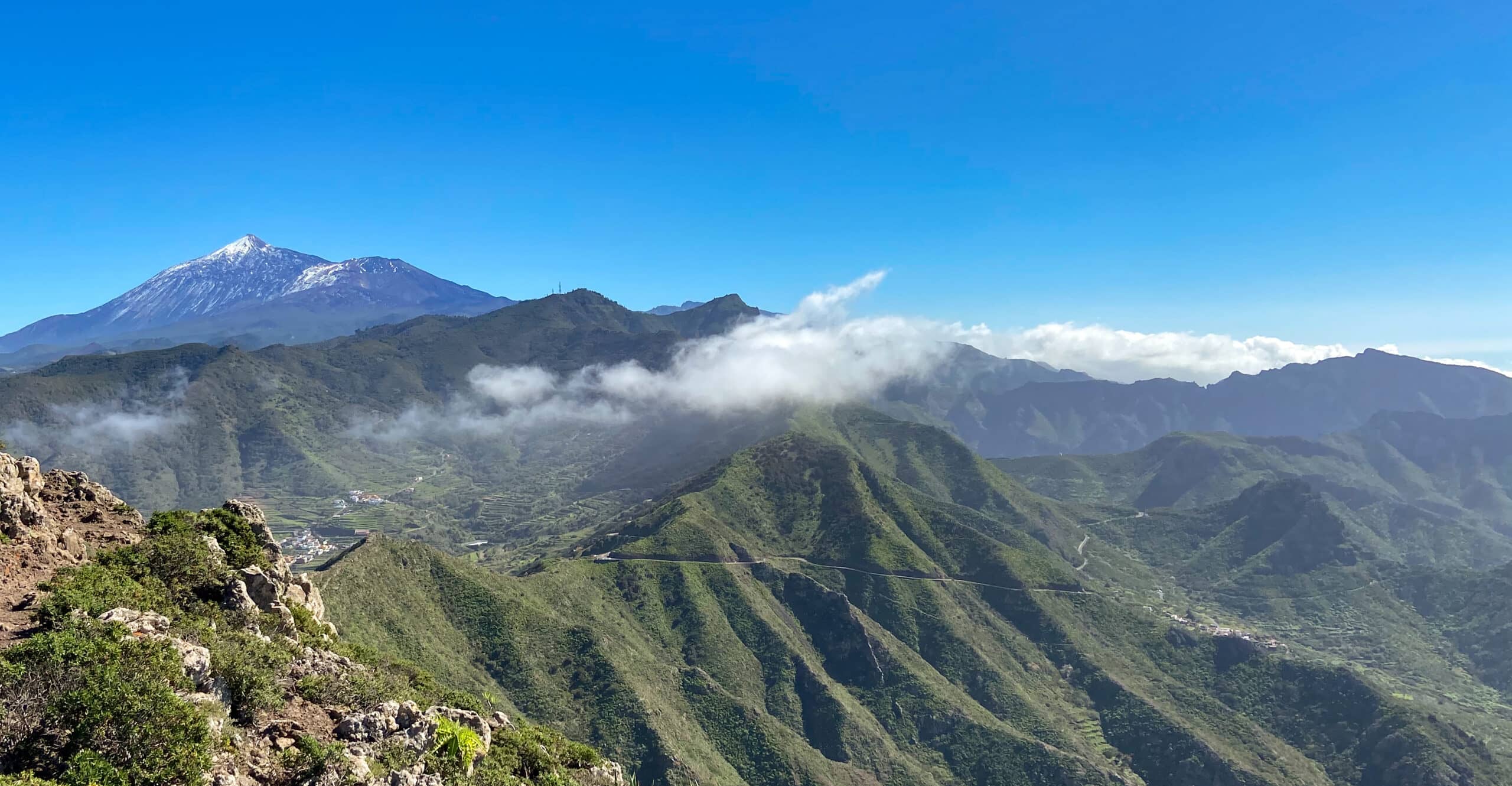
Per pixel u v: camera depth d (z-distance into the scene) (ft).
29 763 72.69
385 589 494.18
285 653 119.24
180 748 77.51
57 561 120.37
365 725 106.63
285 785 87.71
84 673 78.07
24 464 144.05
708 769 481.05
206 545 144.56
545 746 150.71
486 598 540.11
